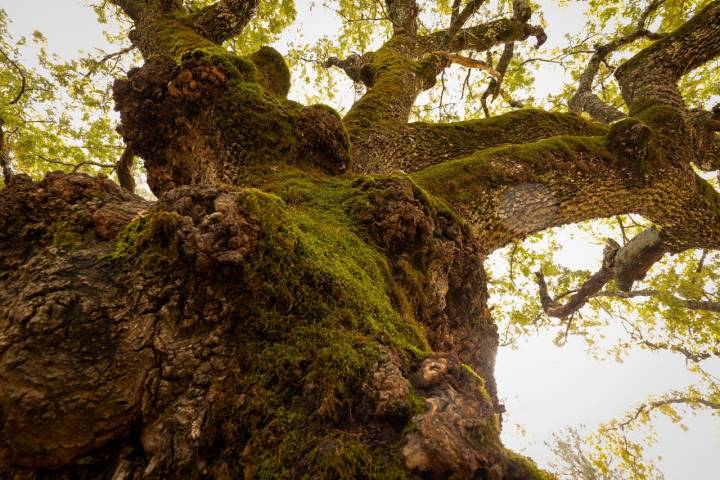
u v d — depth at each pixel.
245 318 1.63
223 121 3.20
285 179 2.87
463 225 2.94
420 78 6.33
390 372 1.43
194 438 1.32
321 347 1.54
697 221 4.96
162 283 1.63
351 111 5.30
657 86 5.41
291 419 1.33
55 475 1.26
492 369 2.82
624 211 4.48
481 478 1.17
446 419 1.25
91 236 1.89
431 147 4.48
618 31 9.05
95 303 1.50
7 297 1.55
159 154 3.57
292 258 1.80
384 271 2.20
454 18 7.70
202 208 1.83
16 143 7.39
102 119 8.48
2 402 1.21
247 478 1.21
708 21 5.58
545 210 3.74
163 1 5.88
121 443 1.36
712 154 5.62
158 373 1.44
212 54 3.33
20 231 1.90
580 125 4.96
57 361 1.32
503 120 4.81
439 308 2.46
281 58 4.34
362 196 2.64
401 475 1.15
